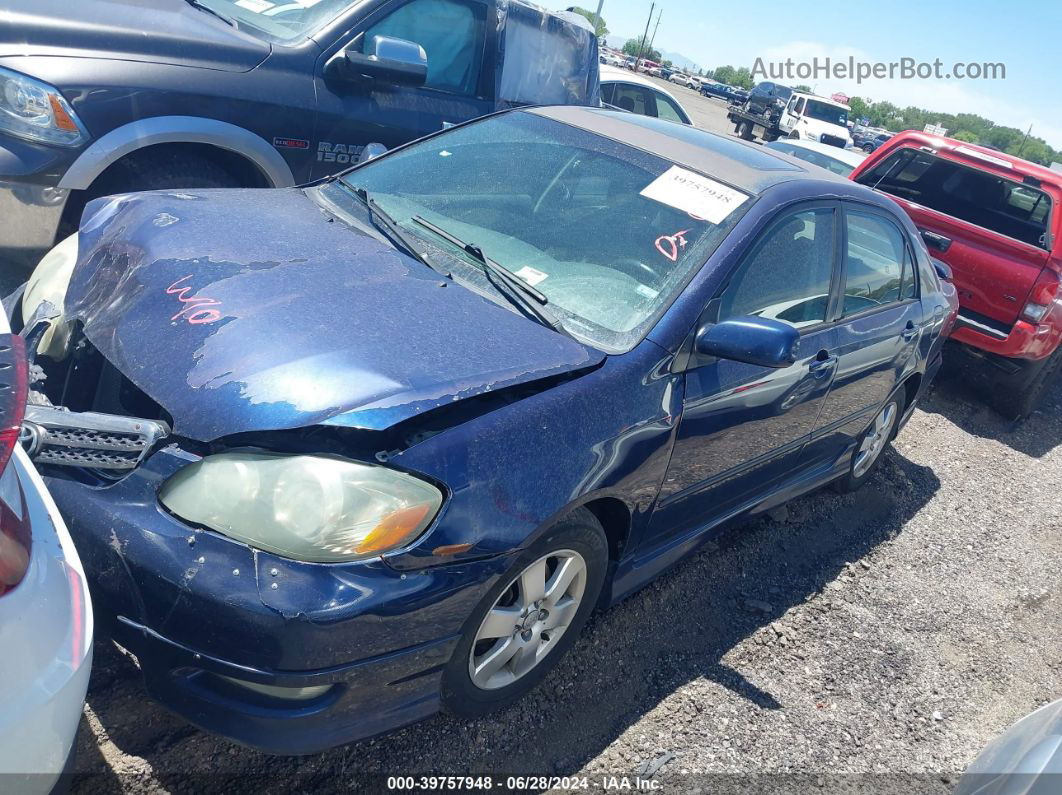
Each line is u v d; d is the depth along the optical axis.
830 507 4.76
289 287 2.54
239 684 2.08
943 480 5.64
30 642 1.56
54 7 4.09
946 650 3.77
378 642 2.08
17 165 3.90
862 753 3.00
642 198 3.20
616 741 2.75
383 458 2.14
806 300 3.46
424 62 4.96
